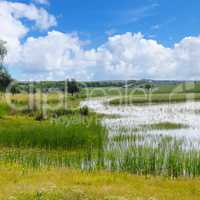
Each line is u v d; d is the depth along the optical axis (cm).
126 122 4841
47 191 1440
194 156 2112
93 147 2875
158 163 2067
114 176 1869
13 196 1375
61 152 2695
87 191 1488
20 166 2108
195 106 7744
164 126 4384
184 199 1470
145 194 1506
